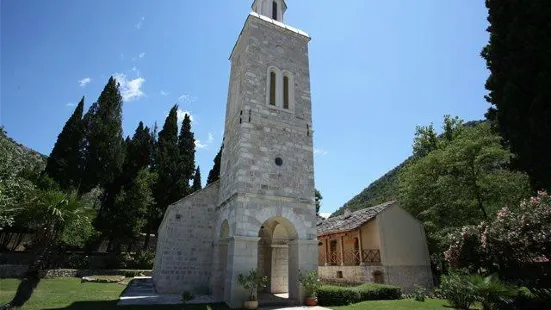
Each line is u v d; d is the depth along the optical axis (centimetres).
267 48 1947
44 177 2591
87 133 3247
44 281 1978
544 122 889
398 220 2339
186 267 1784
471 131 2478
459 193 2270
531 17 932
